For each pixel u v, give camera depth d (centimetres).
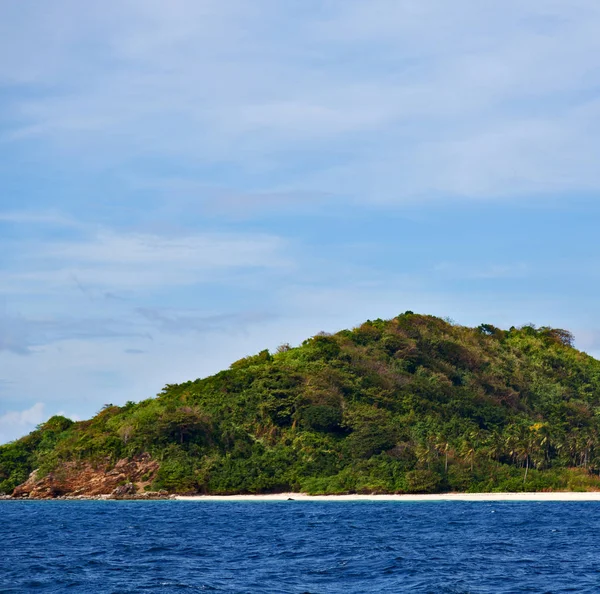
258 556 7225
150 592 5322
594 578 5888
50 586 5591
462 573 6138
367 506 15712
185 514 13562
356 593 5253
